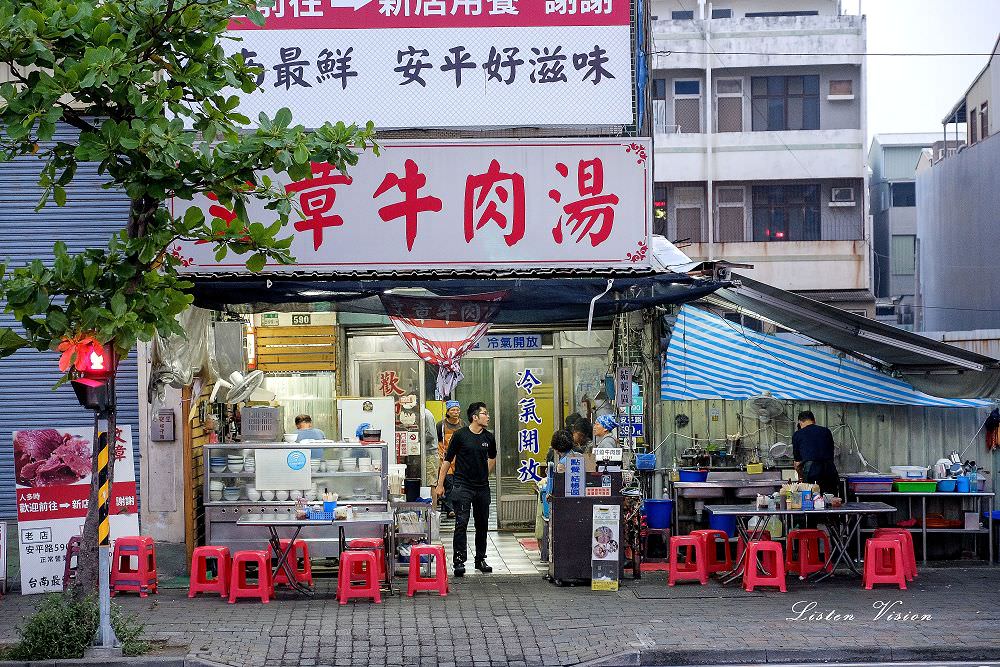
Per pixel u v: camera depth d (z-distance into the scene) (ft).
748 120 101.60
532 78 39.06
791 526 42.78
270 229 28.53
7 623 32.94
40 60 26.68
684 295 38.81
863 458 46.75
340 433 45.47
